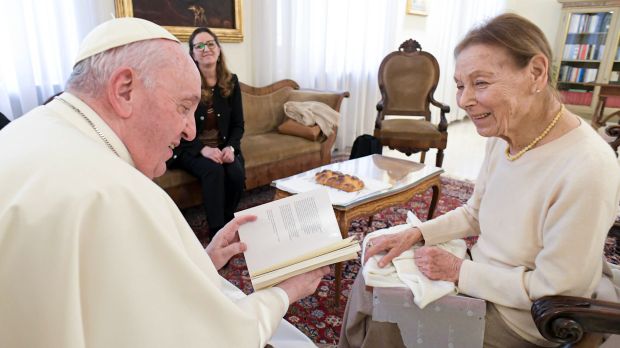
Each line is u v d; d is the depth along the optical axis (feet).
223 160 8.27
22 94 7.75
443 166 13.69
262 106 11.73
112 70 2.17
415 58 13.14
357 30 14.70
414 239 3.81
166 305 1.97
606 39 20.51
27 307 1.71
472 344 3.08
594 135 2.93
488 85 2.86
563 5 21.42
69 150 1.95
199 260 2.43
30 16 7.69
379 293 3.21
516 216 3.19
